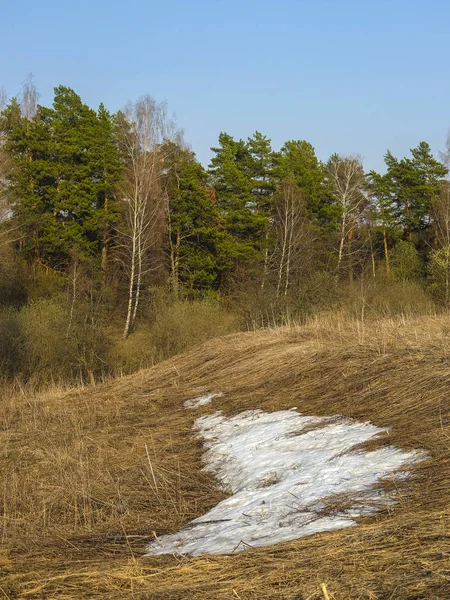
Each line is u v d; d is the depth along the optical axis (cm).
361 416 732
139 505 634
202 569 402
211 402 1035
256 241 4547
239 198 4541
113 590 391
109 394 1282
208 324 2869
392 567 350
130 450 840
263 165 4831
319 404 833
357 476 540
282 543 424
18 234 3800
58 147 4053
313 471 584
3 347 2445
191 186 4231
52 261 4138
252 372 1137
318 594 333
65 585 409
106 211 4066
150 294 3512
